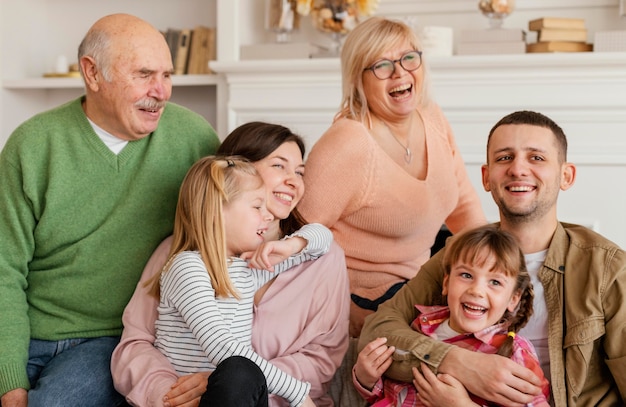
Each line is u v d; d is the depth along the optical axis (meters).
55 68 3.79
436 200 2.31
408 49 2.25
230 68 3.17
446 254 1.80
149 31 1.99
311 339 1.86
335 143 2.16
